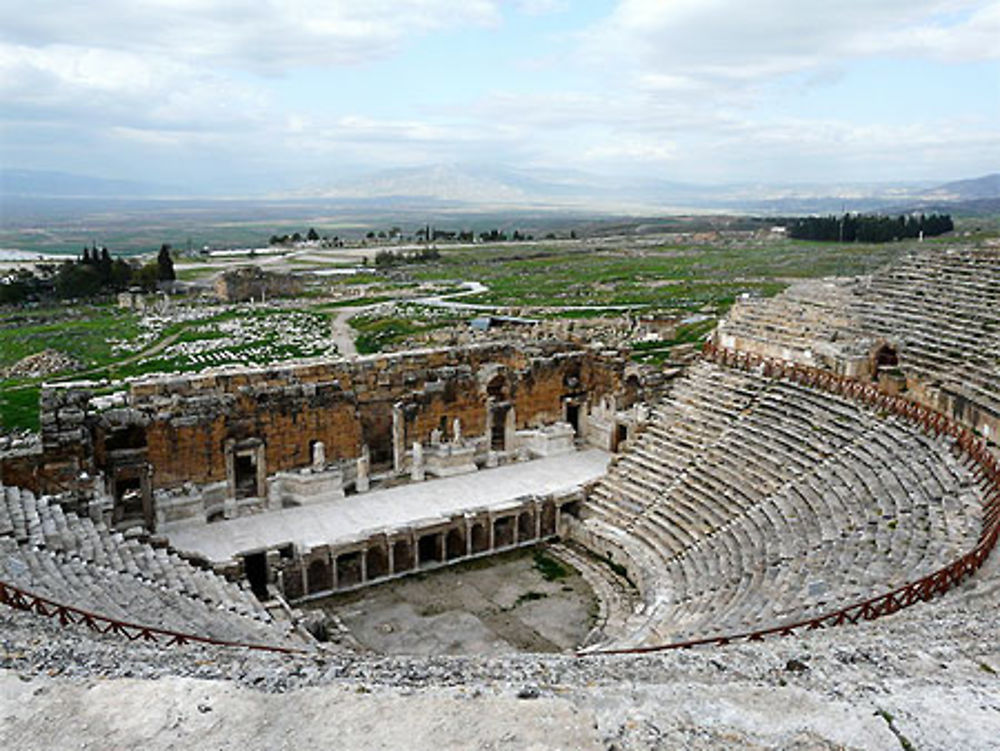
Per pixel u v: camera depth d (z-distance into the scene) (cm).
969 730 1472
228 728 1462
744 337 5641
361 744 1411
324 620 3872
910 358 4559
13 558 2962
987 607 2322
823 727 1484
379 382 5309
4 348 10600
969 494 3244
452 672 1872
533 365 5862
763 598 3089
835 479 3906
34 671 1708
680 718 1523
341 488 4994
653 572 4141
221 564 4053
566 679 1827
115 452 4319
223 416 4622
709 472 4631
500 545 4866
